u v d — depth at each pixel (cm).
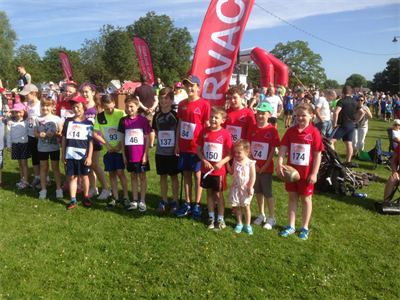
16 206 494
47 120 521
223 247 391
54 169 542
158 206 517
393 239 430
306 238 423
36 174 591
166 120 484
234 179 422
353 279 339
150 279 327
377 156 859
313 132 411
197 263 356
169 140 484
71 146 488
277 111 1002
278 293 314
